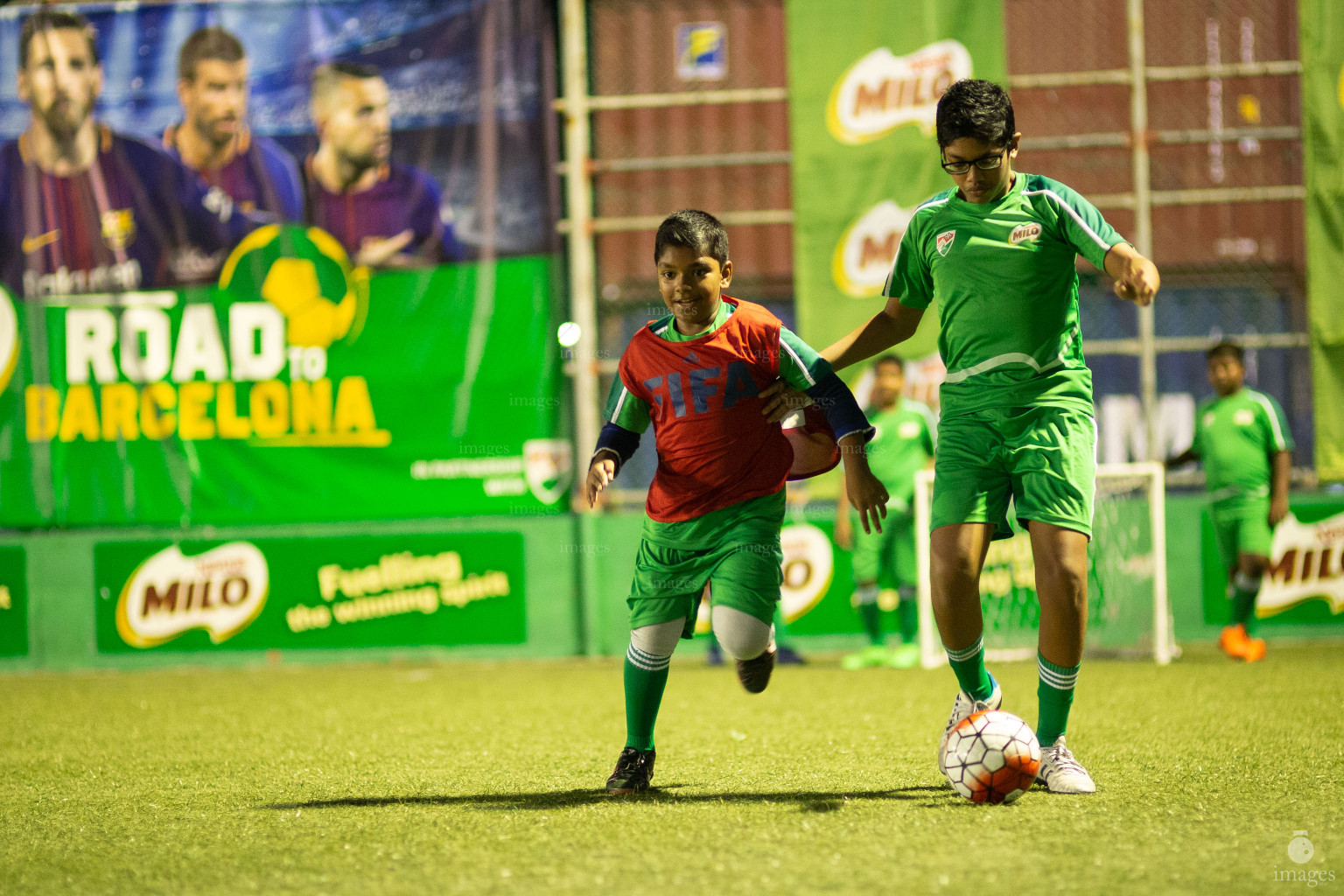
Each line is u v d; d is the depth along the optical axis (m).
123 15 18.36
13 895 5.19
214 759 9.43
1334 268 17.78
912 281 7.75
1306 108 17.84
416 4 18.17
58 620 18.34
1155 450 18.05
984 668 7.41
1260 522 15.87
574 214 18.33
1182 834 5.83
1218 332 18.52
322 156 18.17
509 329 18.06
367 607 18.19
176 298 18.25
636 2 18.66
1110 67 18.31
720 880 5.05
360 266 18.12
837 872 5.15
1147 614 16.86
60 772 8.95
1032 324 7.05
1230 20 18.28
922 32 17.88
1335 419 17.72
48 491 18.38
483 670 17.02
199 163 18.27
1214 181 18.42
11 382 18.39
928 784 7.41
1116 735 9.45
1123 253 6.59
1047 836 5.79
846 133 17.95
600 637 18.12
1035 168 18.42
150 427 18.28
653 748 7.53
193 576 18.28
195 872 5.50
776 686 14.04
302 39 18.22
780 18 18.59
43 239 18.38
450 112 18.16
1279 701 11.47
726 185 18.67
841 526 16.38
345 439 18.12
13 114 18.44
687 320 7.13
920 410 16.62
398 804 7.13
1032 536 7.04
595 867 5.34
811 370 7.15
